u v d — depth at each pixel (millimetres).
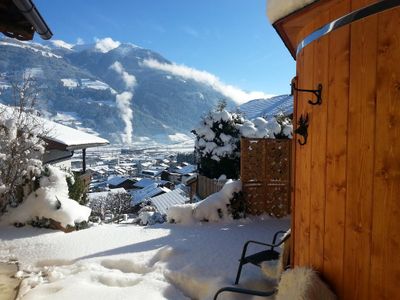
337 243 2328
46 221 6871
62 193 7477
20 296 4098
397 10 1889
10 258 5422
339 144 2305
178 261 4914
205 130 11828
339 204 2307
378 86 1998
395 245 1902
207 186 12219
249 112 18328
